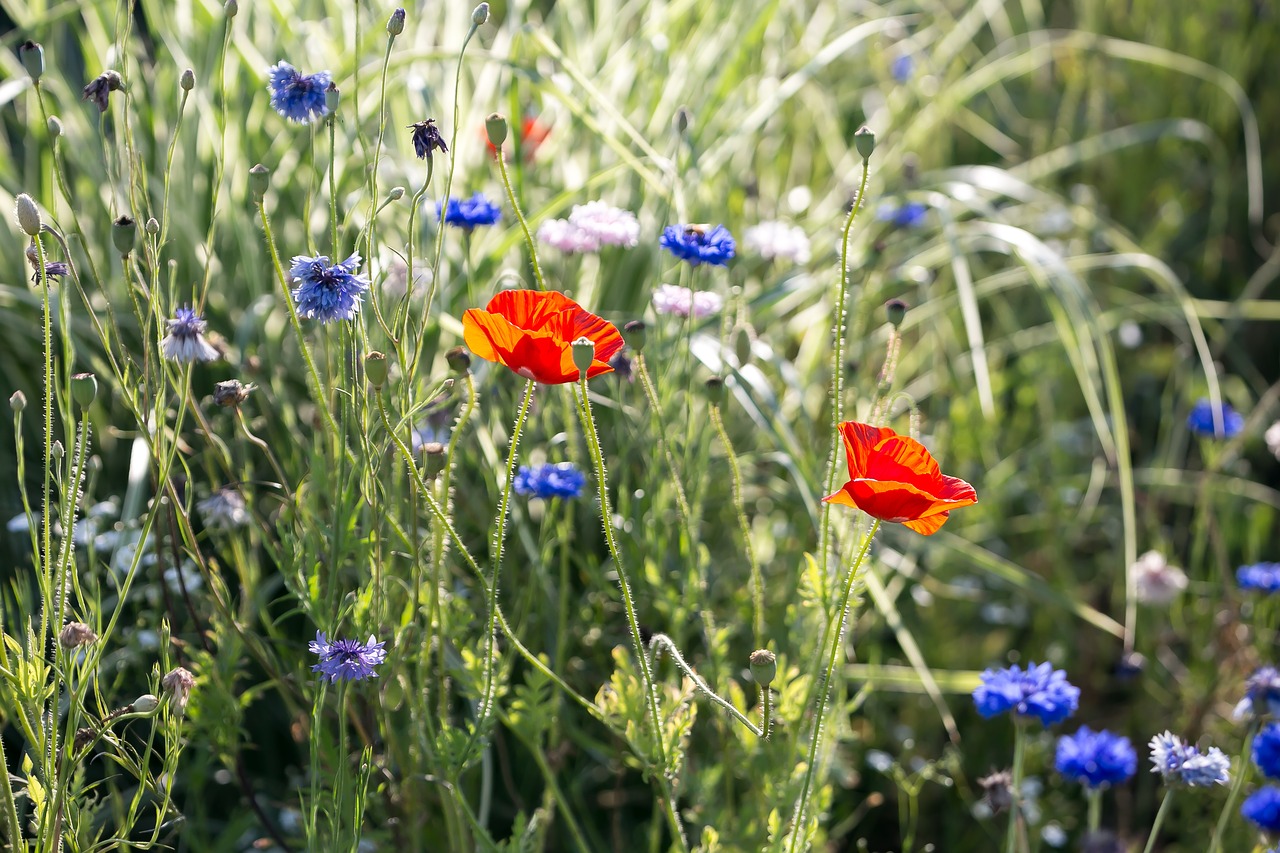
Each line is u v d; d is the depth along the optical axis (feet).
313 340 5.31
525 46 6.09
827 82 7.27
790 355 6.26
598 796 5.49
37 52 4.59
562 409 5.45
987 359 6.62
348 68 5.72
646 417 5.31
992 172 6.57
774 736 5.03
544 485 4.99
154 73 5.82
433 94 5.91
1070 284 5.98
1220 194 7.50
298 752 5.47
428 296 4.69
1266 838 4.99
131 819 4.66
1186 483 6.32
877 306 6.26
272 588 5.37
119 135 5.38
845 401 5.53
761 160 6.57
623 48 6.27
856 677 5.56
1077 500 6.41
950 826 5.70
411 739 4.88
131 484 5.17
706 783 5.00
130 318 5.61
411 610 4.77
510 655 4.90
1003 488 6.29
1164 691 5.94
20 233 5.78
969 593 5.98
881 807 5.75
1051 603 6.09
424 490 4.58
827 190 6.70
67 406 4.65
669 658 5.07
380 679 4.81
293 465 5.18
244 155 5.83
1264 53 7.98
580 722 5.38
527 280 5.74
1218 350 7.02
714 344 5.50
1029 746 5.77
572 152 6.17
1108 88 8.13
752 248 5.63
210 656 4.90
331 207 4.65
